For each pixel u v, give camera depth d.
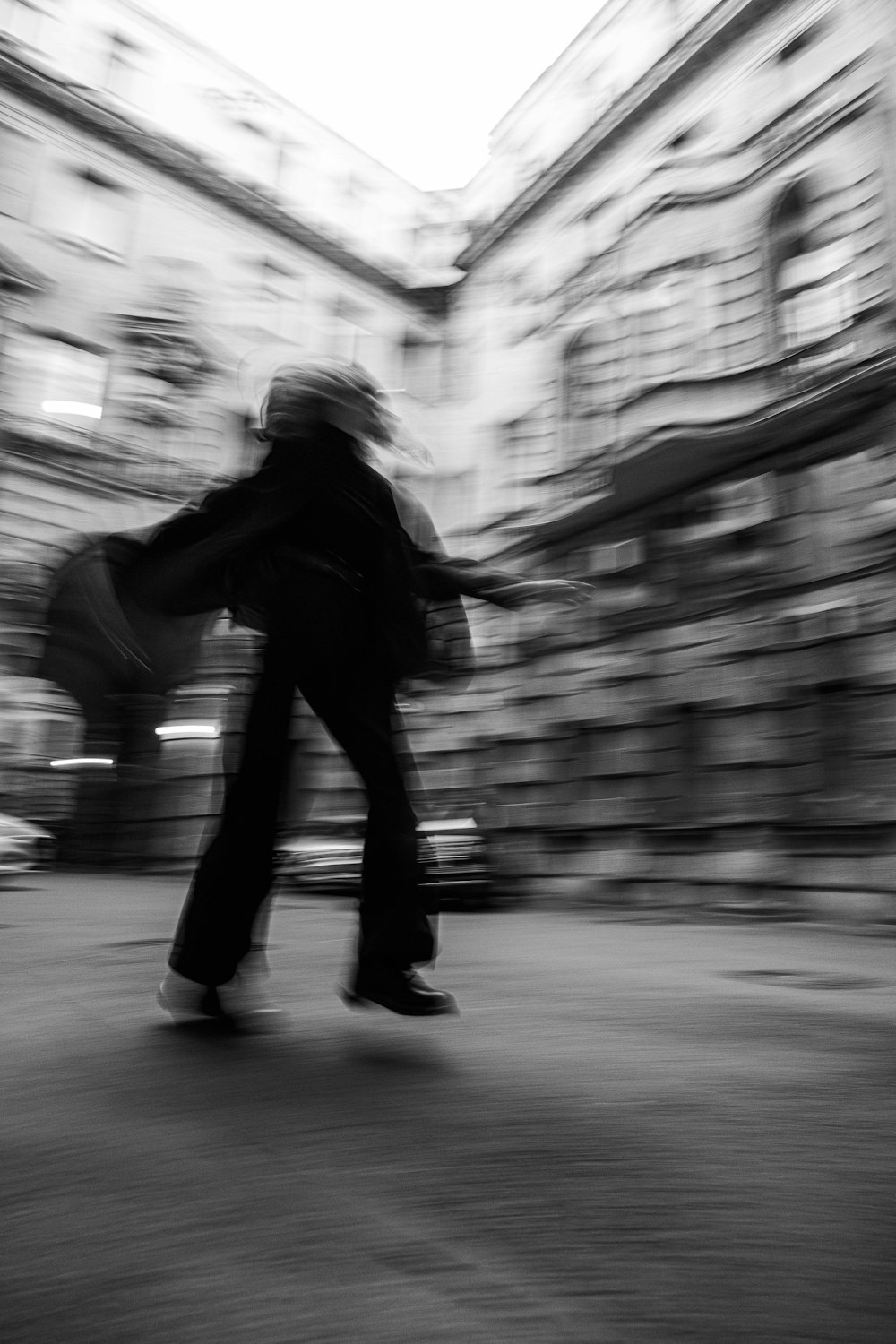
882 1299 0.80
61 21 20.75
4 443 17.88
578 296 20.20
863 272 14.41
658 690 7.89
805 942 4.75
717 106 17.89
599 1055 1.82
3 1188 1.06
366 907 1.86
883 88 14.70
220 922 1.96
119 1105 1.42
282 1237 0.93
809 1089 1.56
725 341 16.50
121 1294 0.80
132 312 20.58
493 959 3.70
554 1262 0.88
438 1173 1.13
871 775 6.53
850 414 6.54
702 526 7.66
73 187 20.38
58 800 14.61
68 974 2.94
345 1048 1.84
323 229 23.52
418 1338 0.73
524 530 14.23
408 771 1.98
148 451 19.84
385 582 1.96
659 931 5.36
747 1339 0.73
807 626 6.94
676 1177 1.12
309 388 2.05
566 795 8.45
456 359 23.95
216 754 12.18
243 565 1.96
